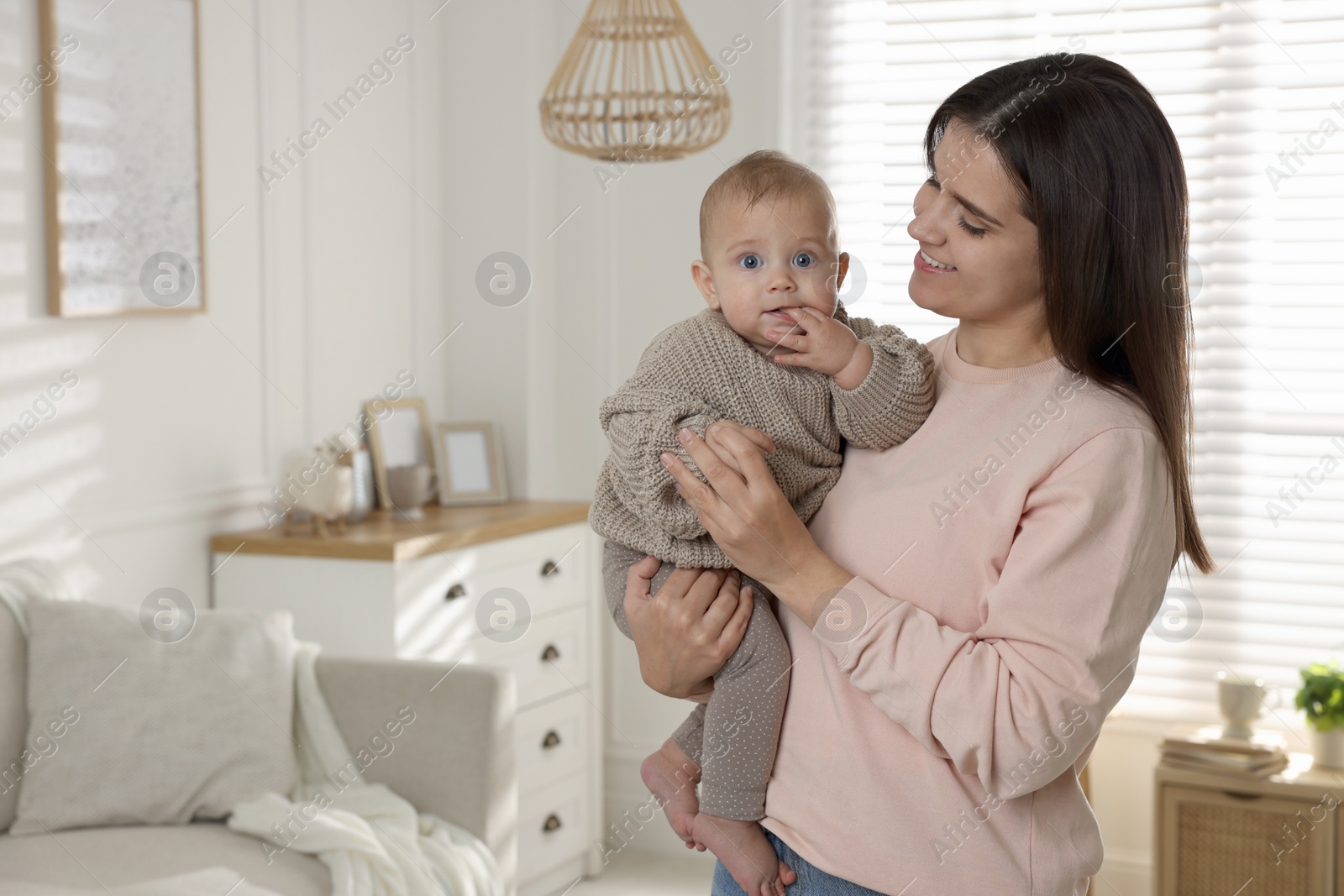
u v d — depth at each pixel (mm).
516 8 3240
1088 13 2777
